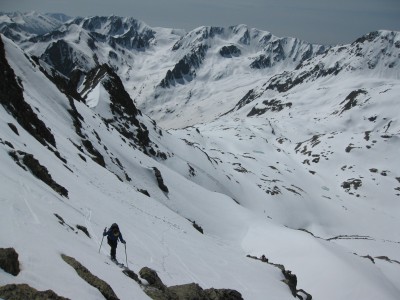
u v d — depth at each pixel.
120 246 24.41
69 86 128.25
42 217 17.38
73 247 16.44
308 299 46.09
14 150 28.62
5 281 10.05
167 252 31.27
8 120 41.78
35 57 113.06
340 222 186.00
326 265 70.75
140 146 141.25
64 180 35.91
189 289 19.94
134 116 164.38
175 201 95.75
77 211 26.73
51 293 10.14
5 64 59.25
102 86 157.62
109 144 100.62
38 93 84.75
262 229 93.31
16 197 17.72
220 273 34.31
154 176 100.19
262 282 38.91
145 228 37.19
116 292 14.34
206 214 99.25
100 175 57.78
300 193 198.38
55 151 49.34
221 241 86.56
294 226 167.50
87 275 13.36
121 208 40.44
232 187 170.50
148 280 18.86
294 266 73.56
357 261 78.12
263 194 179.88
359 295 64.38
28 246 12.89
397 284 77.75
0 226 13.36
